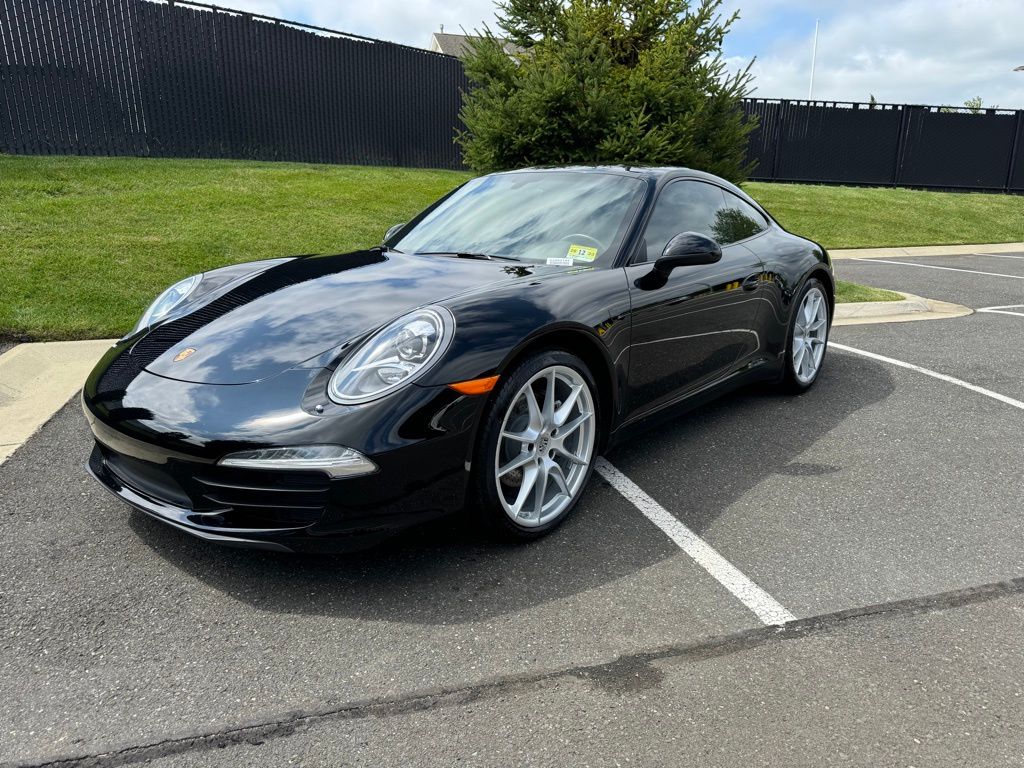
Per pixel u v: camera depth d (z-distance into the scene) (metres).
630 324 2.78
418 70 13.16
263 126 11.43
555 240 3.06
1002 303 7.42
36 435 3.38
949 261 11.08
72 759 1.57
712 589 2.24
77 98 9.66
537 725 1.68
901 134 18.61
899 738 1.64
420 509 2.16
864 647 1.97
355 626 2.04
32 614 2.07
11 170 8.54
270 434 2.01
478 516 2.36
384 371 2.12
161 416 2.14
